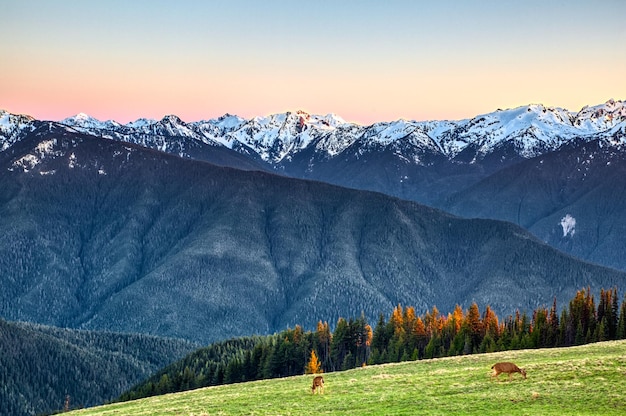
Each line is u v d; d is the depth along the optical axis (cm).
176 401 8800
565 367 7912
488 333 15950
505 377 7806
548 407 6569
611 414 6281
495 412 6519
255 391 9012
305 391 8212
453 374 8475
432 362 10612
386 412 6762
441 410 6719
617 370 7556
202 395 9388
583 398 6756
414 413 6650
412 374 8919
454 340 16025
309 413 6912
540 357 9950
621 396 6700
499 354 10825
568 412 6372
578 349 10506
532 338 15600
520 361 9638
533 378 7650
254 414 7000
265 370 16462
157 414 7475
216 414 7131
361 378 8994
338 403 7331
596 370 7644
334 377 9912
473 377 8031
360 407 7075
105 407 9538
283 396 8000
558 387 7175
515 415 6362
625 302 15850
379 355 16438
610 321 16150
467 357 10688
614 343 11006
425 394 7431
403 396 7394
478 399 7006
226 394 8988
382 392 7706
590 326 16050
